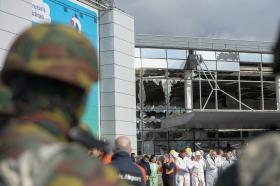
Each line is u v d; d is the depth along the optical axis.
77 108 1.35
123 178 5.27
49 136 1.26
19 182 1.15
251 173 1.19
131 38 19.83
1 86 1.31
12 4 13.99
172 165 16.39
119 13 19.14
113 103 18.48
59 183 1.12
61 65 1.26
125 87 19.17
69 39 1.30
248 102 28.80
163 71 27.34
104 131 18.45
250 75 28.84
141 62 27.00
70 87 1.31
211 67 28.14
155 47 27.31
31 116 1.28
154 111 26.80
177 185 16.23
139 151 26.02
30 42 1.29
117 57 18.83
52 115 1.29
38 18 15.09
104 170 1.18
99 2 18.64
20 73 1.29
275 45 1.33
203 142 26.56
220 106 28.17
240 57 28.73
